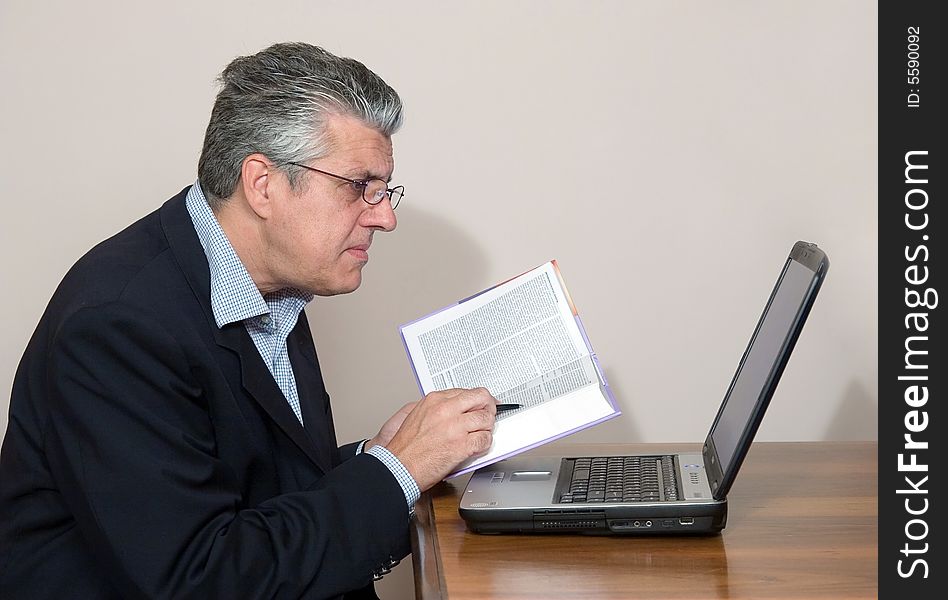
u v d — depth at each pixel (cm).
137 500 121
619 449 173
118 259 137
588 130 232
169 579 120
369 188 141
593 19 229
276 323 154
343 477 132
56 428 125
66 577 132
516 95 230
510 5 228
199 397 133
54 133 224
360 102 138
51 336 133
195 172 227
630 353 238
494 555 123
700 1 230
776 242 237
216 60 225
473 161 231
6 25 220
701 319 238
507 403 149
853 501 141
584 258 235
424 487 135
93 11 222
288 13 225
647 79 231
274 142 136
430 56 229
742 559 119
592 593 110
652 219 235
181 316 134
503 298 156
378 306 234
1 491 136
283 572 123
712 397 240
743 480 152
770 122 234
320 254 141
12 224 225
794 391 242
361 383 236
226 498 128
